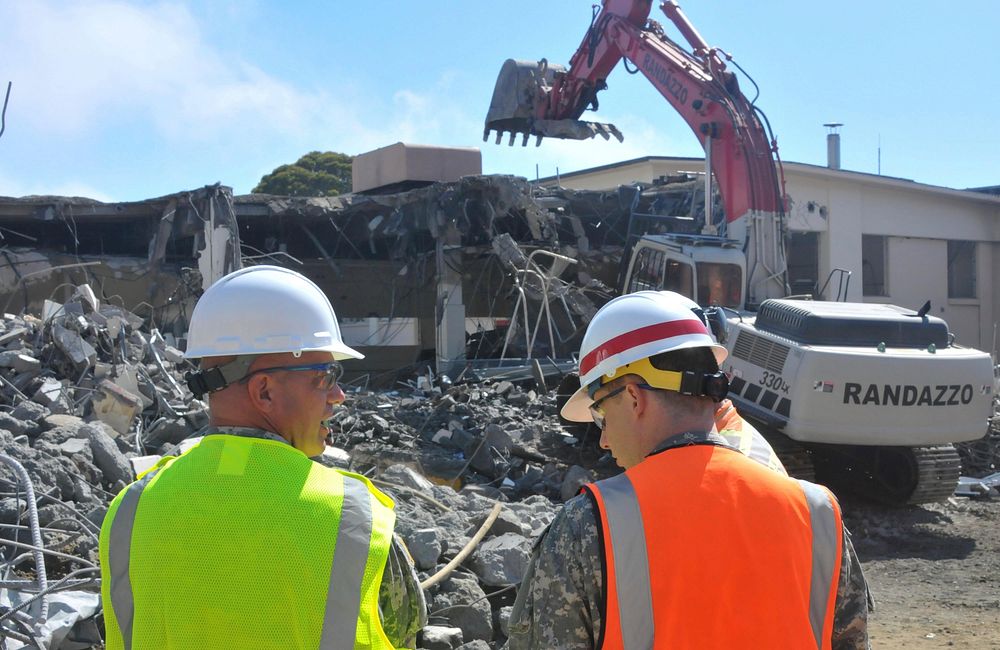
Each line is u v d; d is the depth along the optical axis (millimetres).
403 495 6453
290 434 2031
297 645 1695
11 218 16781
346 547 1756
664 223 17469
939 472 9469
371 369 18438
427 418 11258
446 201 16812
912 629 6266
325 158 48656
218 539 1735
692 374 1984
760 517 1812
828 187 24531
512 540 5383
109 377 8414
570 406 2467
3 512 4672
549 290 15266
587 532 1821
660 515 1797
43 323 8961
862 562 8219
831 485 10734
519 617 1906
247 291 2031
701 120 13594
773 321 9500
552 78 16562
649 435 2021
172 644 1698
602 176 27156
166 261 17297
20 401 7562
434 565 5066
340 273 18422
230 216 15719
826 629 1810
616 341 2051
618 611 1743
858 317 9148
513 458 10039
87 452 6078
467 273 18172
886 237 26141
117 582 1800
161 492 1825
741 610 1729
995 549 8547
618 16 15398
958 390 8953
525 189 16469
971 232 27766
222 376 1975
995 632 6125
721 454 1927
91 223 17984
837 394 8703
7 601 3887
